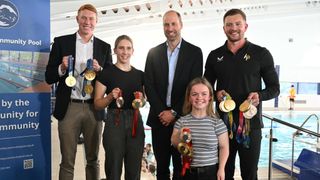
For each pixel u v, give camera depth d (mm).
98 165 3244
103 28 11008
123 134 2820
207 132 2680
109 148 2789
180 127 2752
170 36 2969
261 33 15852
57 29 8555
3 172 2930
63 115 2986
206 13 13156
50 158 3189
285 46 16047
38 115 3082
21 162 3020
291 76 16156
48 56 3082
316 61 16203
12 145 2955
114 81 2857
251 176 2920
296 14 14680
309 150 4316
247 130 2812
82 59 3039
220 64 2920
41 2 2994
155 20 11695
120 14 9484
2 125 2885
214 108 3002
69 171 3053
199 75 3006
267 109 14906
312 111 14562
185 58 3004
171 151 3104
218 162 2734
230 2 11422
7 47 2848
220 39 15734
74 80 2863
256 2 11734
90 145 3150
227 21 2838
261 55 2863
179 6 10445
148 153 4883
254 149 2869
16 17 2867
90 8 2980
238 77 2848
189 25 14039
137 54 15078
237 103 2863
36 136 3086
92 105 3068
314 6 14422
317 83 16297
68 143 3008
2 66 2838
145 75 3043
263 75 2934
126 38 2898
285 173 4934
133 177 2893
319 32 16047
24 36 2930
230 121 2844
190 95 2758
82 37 3041
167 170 3160
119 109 2828
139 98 2793
